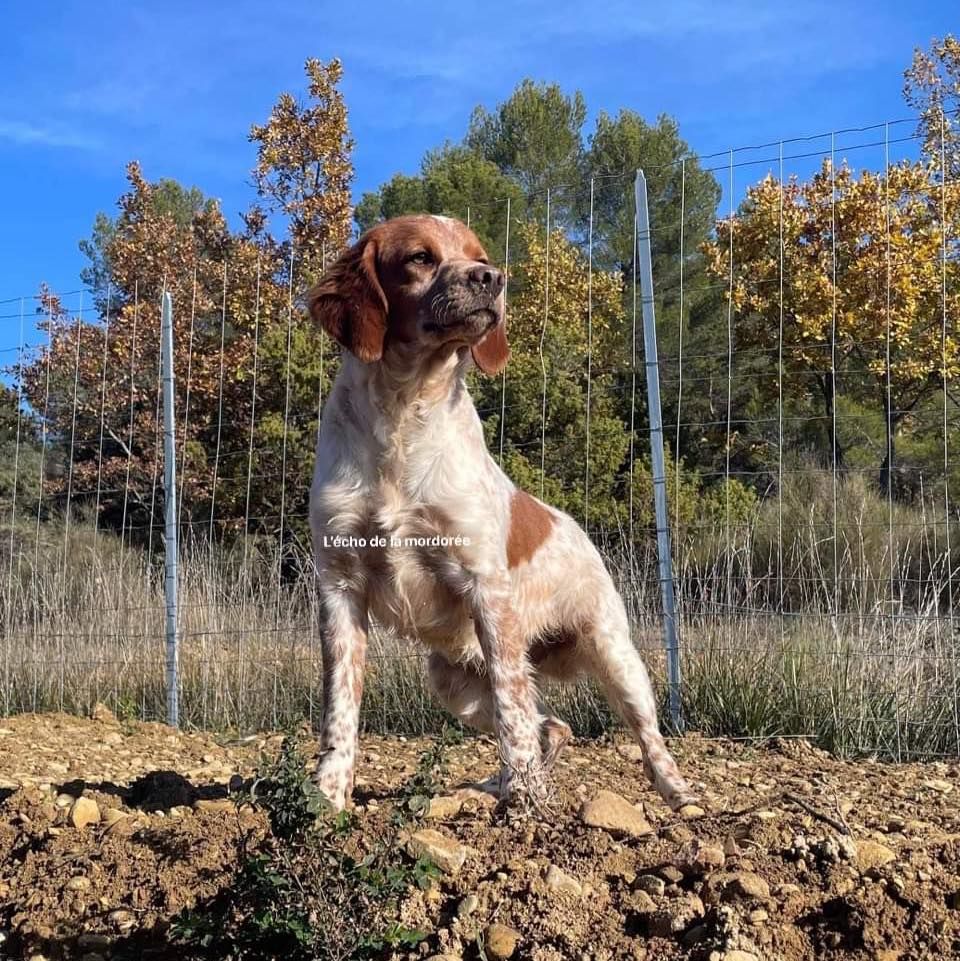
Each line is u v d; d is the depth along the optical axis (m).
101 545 2.59
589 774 1.58
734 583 2.00
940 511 2.71
